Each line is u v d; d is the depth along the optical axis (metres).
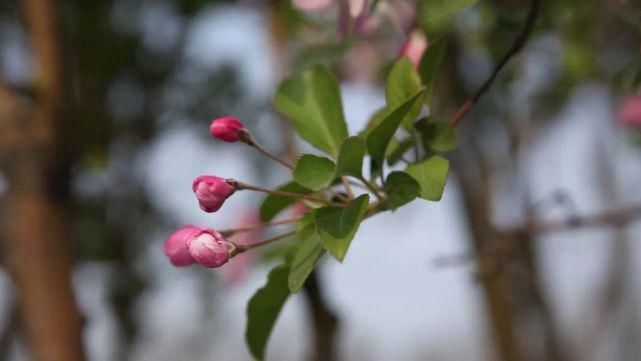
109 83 1.08
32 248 0.81
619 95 0.91
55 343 0.81
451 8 0.69
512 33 0.84
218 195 0.61
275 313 0.64
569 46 0.88
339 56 0.81
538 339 1.01
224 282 1.10
